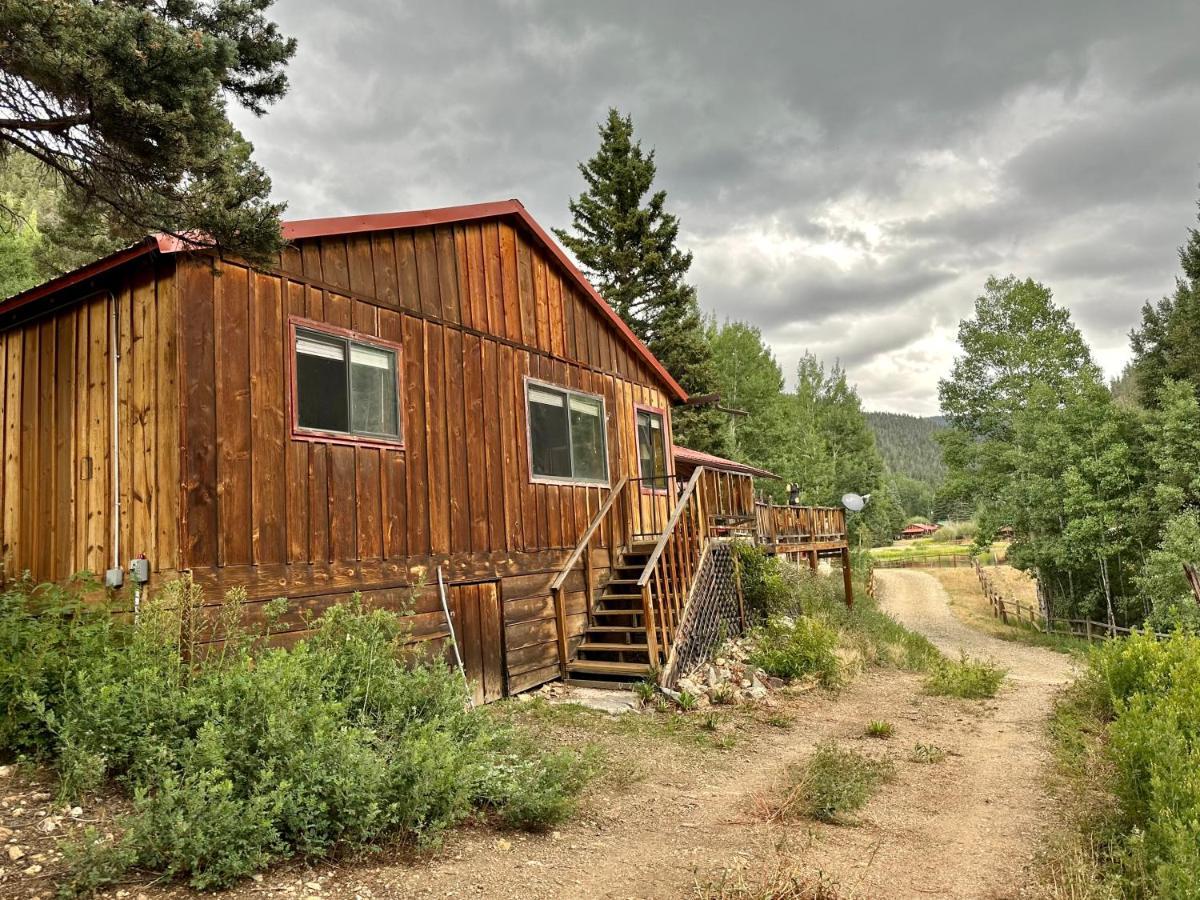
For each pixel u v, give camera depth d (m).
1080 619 30.23
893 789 6.39
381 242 8.24
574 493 11.14
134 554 6.14
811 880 4.17
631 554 12.20
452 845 4.36
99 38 4.52
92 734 4.24
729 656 11.66
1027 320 36.56
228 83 6.26
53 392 6.94
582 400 11.70
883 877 4.38
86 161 5.60
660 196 29.81
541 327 10.84
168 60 4.81
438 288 8.98
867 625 17.81
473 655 8.68
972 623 34.47
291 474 6.83
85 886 3.25
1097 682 9.84
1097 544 28.50
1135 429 28.95
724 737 7.98
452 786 4.48
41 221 12.33
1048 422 31.41
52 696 4.74
